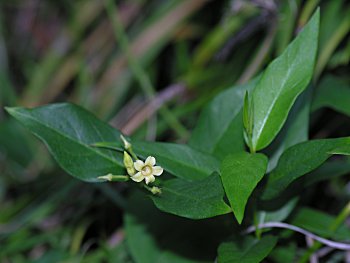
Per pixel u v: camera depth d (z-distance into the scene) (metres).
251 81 0.32
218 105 0.32
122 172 0.30
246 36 0.44
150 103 0.46
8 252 0.42
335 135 0.42
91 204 0.43
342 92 0.37
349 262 0.37
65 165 0.29
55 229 0.45
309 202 0.41
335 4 0.42
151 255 0.34
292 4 0.40
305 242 0.37
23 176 0.51
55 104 0.29
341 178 0.41
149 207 0.35
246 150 0.31
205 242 0.34
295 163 0.28
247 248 0.30
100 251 0.41
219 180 0.28
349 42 0.42
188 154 0.30
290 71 0.29
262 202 0.32
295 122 0.33
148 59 0.51
